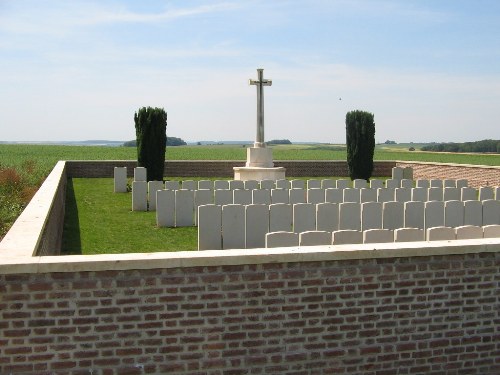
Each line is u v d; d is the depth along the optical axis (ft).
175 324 16.85
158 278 16.63
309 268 17.78
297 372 17.90
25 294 15.79
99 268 16.10
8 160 129.70
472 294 19.34
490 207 38.27
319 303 17.93
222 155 191.42
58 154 172.45
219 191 42.93
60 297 16.03
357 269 18.19
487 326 19.57
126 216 47.34
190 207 42.42
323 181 55.88
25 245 17.76
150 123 77.82
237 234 31.40
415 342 18.90
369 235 25.04
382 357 18.63
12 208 45.27
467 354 19.43
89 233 39.55
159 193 41.96
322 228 34.81
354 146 90.07
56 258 16.20
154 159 78.43
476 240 19.85
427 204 36.78
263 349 17.57
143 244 35.65
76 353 16.25
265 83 70.64
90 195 62.75
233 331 17.29
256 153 71.20
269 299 17.51
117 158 153.28
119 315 16.46
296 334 17.80
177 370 16.98
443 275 19.01
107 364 16.48
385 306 18.53
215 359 17.24
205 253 17.19
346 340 18.25
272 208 32.68
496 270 19.52
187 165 91.30
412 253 18.48
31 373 16.01
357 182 56.49
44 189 35.94
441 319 19.10
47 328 16.02
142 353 16.69
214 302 17.08
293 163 95.91
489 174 72.79
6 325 15.76
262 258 17.21
